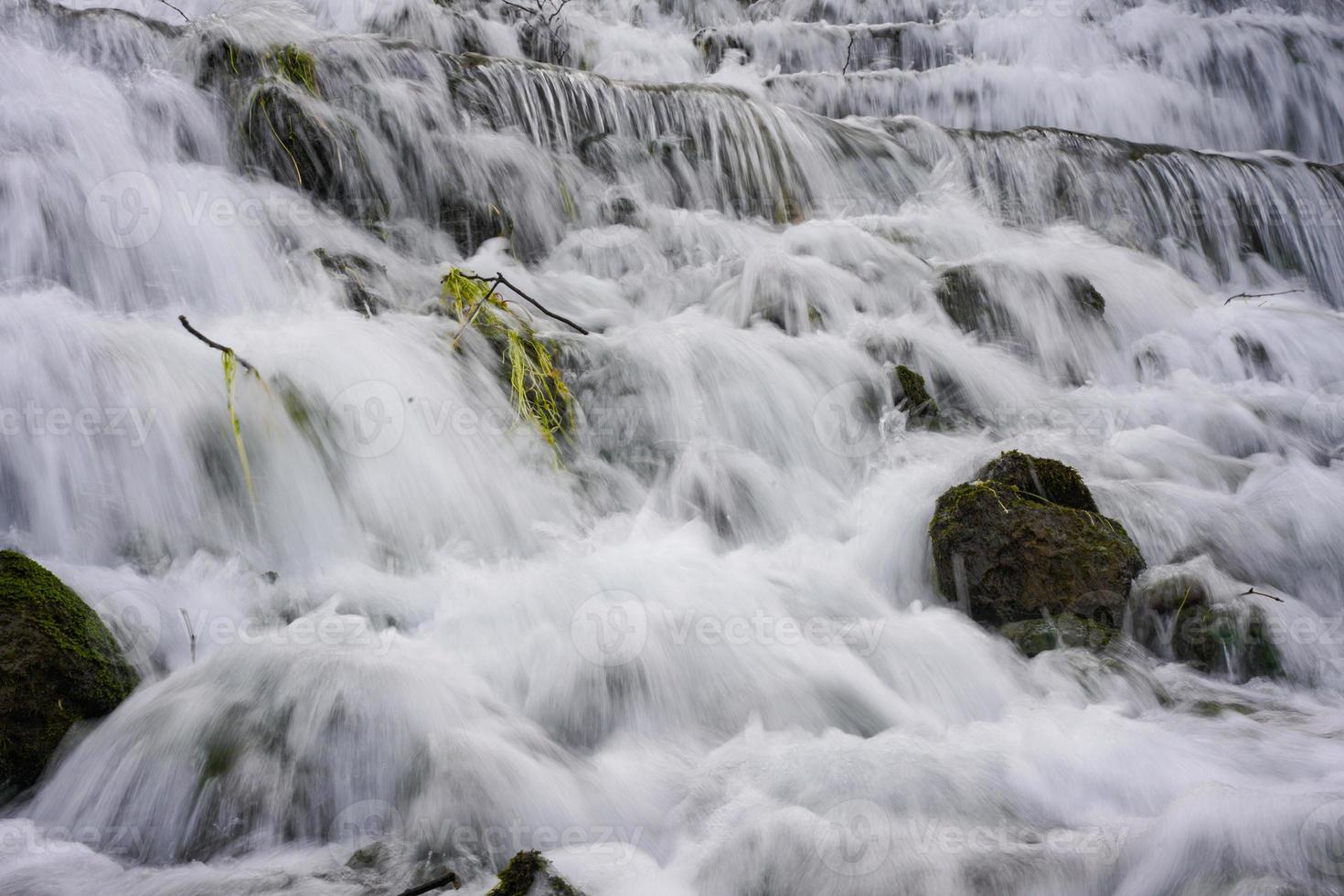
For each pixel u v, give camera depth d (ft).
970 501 16.15
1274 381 27.02
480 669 13.82
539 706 13.51
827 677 14.35
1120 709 14.06
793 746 13.10
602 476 19.24
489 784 12.07
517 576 16.07
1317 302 33.83
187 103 23.97
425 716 12.76
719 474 19.29
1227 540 17.89
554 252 26.86
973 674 14.64
